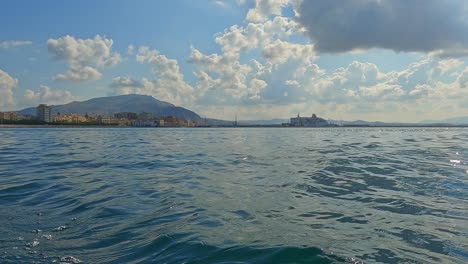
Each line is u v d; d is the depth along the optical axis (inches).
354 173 558.9
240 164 684.7
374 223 297.1
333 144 1258.0
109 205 358.9
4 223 302.4
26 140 1567.4
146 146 1208.8
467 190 428.5
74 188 445.4
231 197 393.1
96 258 229.9
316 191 425.7
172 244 247.3
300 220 304.7
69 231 281.7
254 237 259.3
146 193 415.5
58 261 226.5
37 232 279.9
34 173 568.7
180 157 821.9
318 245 243.4
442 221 303.6
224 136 2245.3
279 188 444.5
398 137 1830.7
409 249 240.4
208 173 570.3
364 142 1364.4
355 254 229.8
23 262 225.6
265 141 1539.1
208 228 281.3
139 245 248.7
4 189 438.9
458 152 884.0
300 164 674.8
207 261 218.4
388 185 461.7
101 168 629.0
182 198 388.8
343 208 345.1
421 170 583.8
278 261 217.3
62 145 1230.3
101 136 2153.1
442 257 229.0
